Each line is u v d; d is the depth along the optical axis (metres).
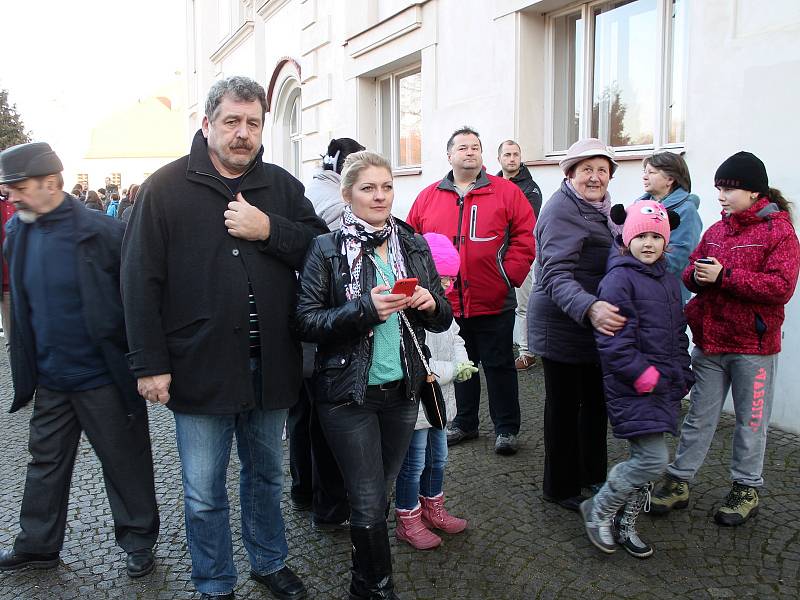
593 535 2.90
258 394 2.54
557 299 2.96
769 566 2.78
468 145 4.11
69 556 3.10
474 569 2.86
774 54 3.96
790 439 3.97
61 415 2.96
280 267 2.55
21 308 2.87
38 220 2.85
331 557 3.00
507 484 3.62
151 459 3.06
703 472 3.63
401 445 2.62
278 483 2.71
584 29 5.67
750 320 3.01
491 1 6.21
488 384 4.09
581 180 3.06
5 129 24.47
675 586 2.67
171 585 2.85
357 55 8.72
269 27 12.23
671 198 3.66
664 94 5.00
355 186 2.47
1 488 3.85
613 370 2.73
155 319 2.38
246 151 2.43
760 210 3.03
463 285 4.02
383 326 2.48
